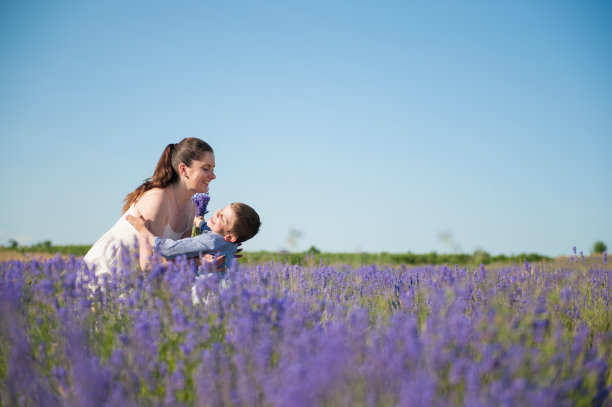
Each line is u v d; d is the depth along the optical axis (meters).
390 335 2.42
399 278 4.77
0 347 2.74
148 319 2.80
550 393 1.95
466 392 2.00
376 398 1.99
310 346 2.44
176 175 4.41
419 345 2.27
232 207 4.37
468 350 2.40
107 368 2.40
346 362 2.13
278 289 3.99
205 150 4.32
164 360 2.63
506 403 1.77
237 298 2.97
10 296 2.85
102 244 4.20
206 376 2.19
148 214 4.17
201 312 2.96
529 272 5.24
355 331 2.61
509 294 3.71
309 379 1.92
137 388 2.33
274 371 2.19
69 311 2.88
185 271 3.46
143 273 3.32
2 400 2.32
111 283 3.23
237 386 2.19
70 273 3.26
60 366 2.41
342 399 1.94
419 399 1.83
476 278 4.08
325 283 4.60
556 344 2.58
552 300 3.92
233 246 4.40
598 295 4.73
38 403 2.26
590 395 2.28
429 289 4.20
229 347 2.64
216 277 3.21
